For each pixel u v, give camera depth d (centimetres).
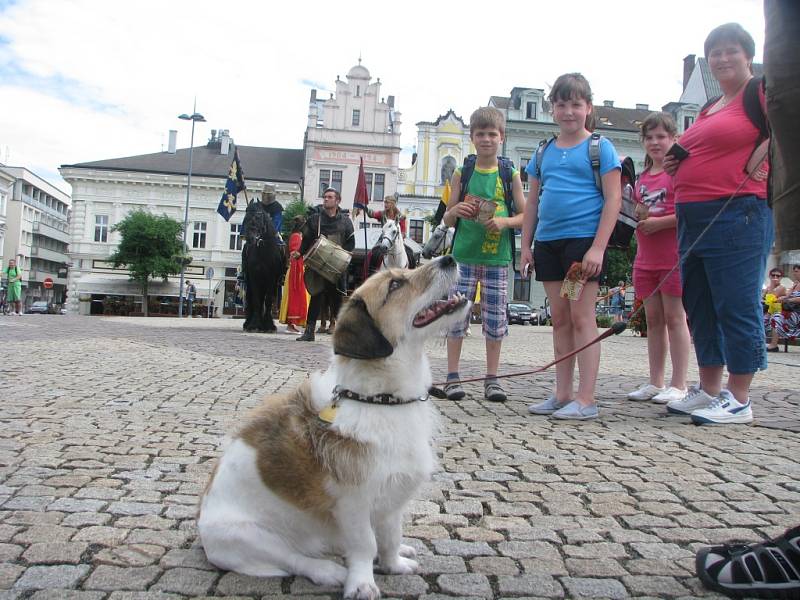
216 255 5384
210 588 232
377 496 232
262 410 255
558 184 532
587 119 551
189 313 4497
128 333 1334
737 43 482
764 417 552
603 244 505
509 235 612
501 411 560
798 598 226
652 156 634
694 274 527
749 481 367
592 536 288
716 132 477
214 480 249
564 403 555
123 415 505
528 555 268
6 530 279
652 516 313
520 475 374
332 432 232
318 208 1220
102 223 5353
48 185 8888
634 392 643
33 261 8481
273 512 239
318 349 1045
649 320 632
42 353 897
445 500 332
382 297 257
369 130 5181
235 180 1703
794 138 210
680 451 432
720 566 237
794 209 211
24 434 437
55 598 222
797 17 209
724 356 539
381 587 240
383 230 1123
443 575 249
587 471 383
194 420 495
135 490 333
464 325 609
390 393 240
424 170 5147
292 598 226
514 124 4931
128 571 244
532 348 1327
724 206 451
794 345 1614
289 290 1458
